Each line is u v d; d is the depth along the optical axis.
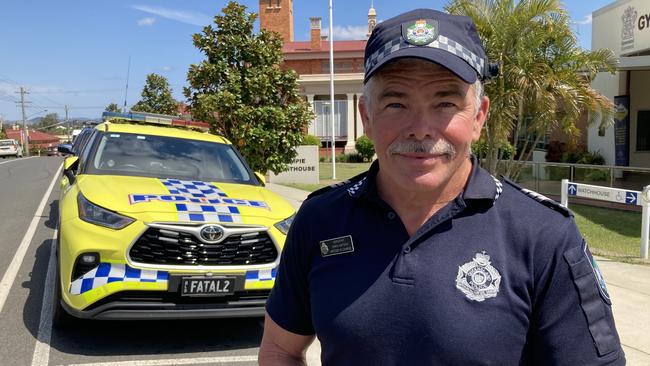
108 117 7.00
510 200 1.39
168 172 5.21
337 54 36.12
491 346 1.26
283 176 17.81
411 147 1.41
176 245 3.95
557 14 9.78
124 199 4.16
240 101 8.79
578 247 1.30
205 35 9.18
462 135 1.43
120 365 3.81
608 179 11.51
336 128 35.72
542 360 1.30
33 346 4.06
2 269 6.28
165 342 4.28
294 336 1.70
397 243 1.40
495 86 9.84
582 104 10.30
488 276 1.30
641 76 16.19
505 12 9.87
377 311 1.35
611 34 16.75
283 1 41.34
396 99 1.43
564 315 1.27
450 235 1.36
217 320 4.84
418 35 1.37
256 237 4.19
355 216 1.48
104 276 3.79
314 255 1.55
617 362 1.26
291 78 9.31
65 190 5.09
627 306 5.06
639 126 16.42
